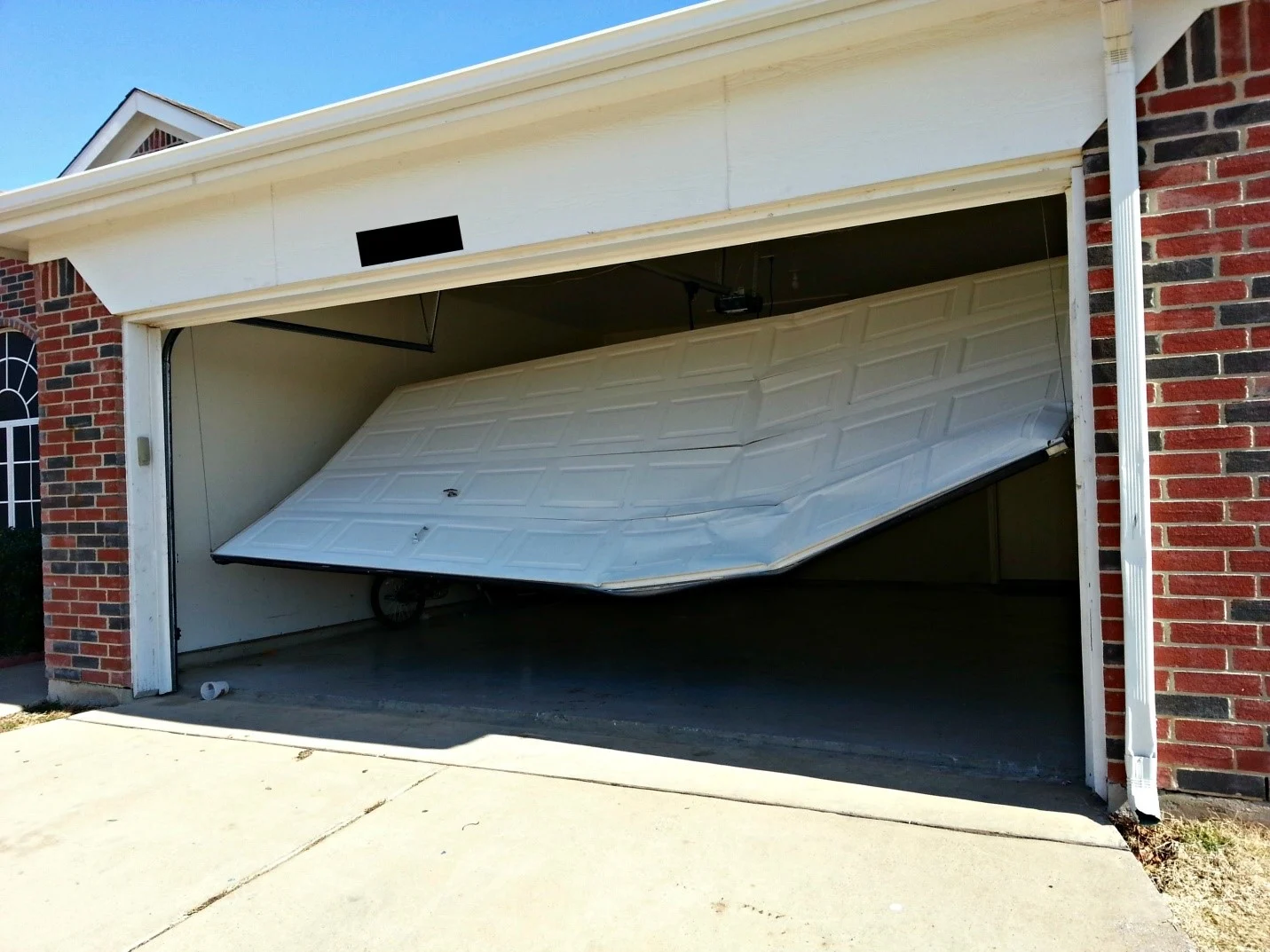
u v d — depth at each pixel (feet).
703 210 13.26
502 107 13.76
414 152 15.35
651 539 16.89
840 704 17.08
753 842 10.66
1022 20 11.09
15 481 27.66
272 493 25.35
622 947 8.54
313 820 11.96
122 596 18.80
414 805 12.35
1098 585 10.85
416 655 23.62
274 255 16.89
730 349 21.59
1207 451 10.20
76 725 17.22
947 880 9.51
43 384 19.69
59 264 19.38
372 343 26.78
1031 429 13.89
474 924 9.07
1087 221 10.85
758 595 35.45
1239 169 10.08
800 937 8.55
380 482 23.56
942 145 11.67
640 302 34.37
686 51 12.37
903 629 26.50
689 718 16.19
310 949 8.74
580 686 19.33
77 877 10.49
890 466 15.28
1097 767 11.12
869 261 28.30
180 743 15.78
